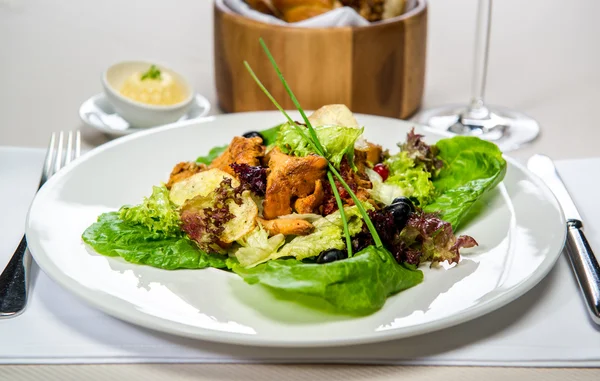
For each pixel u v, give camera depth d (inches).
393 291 21.8
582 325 22.0
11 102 36.3
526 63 39.9
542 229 23.9
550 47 41.4
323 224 24.0
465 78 39.4
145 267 22.7
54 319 22.1
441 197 25.5
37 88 37.7
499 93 37.4
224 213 23.4
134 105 32.6
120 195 26.2
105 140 33.0
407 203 24.1
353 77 33.6
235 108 35.5
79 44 42.3
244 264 23.0
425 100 37.5
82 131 33.8
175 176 26.4
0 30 43.2
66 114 35.5
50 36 42.9
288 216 24.5
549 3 46.0
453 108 36.3
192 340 21.5
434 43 42.6
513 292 21.4
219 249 23.3
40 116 35.2
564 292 23.0
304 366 21.0
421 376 20.8
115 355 21.1
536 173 27.5
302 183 24.5
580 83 38.0
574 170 28.1
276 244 23.3
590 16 44.6
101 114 33.9
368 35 33.0
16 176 27.9
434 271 22.7
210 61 41.1
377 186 26.0
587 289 22.6
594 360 21.0
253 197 24.6
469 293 21.6
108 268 22.5
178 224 23.7
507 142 33.0
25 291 22.6
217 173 25.0
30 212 24.2
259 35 33.4
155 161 27.9
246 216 23.7
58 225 24.1
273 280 21.1
